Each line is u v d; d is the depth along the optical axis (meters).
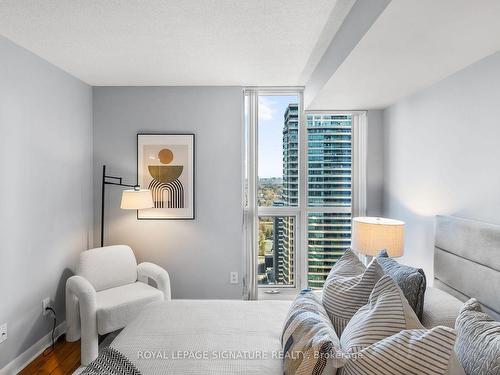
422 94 2.49
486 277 1.59
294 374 1.18
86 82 3.25
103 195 3.20
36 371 2.32
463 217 1.96
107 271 2.90
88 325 2.37
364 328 1.22
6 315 2.24
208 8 1.84
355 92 2.61
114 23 2.02
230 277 3.42
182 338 1.64
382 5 1.28
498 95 1.68
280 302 2.18
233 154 3.40
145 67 2.82
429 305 1.52
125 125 3.38
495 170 1.70
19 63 2.35
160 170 3.38
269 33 2.15
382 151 3.35
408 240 2.72
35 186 2.53
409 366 0.98
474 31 1.46
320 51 2.45
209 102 3.38
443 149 2.19
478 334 1.05
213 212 3.40
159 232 3.40
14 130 2.31
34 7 1.83
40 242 2.59
